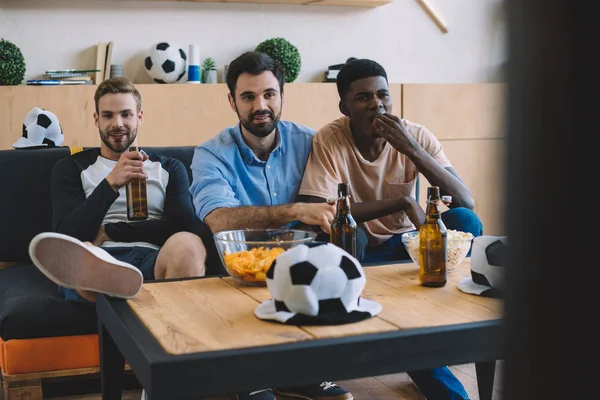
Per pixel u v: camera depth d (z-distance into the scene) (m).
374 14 4.70
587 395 0.25
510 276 0.27
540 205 0.25
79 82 3.94
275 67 2.25
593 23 0.23
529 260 0.25
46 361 1.97
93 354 2.01
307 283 1.21
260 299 1.45
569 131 0.24
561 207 0.24
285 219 1.99
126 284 1.45
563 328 0.25
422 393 1.97
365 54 4.71
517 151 0.25
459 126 4.42
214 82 4.26
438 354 1.17
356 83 2.25
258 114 2.21
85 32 4.19
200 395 1.04
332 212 1.94
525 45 0.25
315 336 1.14
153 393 1.02
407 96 4.32
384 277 1.65
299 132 2.38
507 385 0.27
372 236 2.25
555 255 0.25
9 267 2.56
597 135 0.24
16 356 1.95
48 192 2.52
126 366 2.14
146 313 1.33
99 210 2.11
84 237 2.12
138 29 4.27
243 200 2.27
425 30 4.80
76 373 2.00
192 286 1.60
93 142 3.87
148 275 2.09
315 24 4.58
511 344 0.27
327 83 4.18
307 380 1.10
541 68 0.24
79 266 1.42
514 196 0.25
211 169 2.22
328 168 2.26
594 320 0.24
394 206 2.06
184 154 2.57
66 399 2.10
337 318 1.21
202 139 4.02
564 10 0.24
